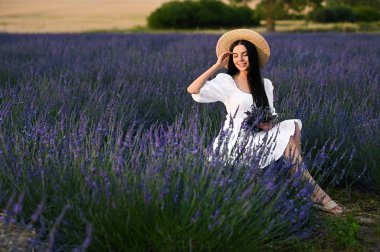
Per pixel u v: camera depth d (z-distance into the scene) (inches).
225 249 102.7
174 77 280.5
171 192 110.0
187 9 1937.7
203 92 146.4
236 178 119.6
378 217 142.9
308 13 2188.7
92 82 274.5
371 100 235.0
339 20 2202.3
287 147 143.9
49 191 121.3
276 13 1663.4
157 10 1932.8
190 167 117.3
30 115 165.5
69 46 517.3
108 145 133.3
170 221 103.2
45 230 109.1
